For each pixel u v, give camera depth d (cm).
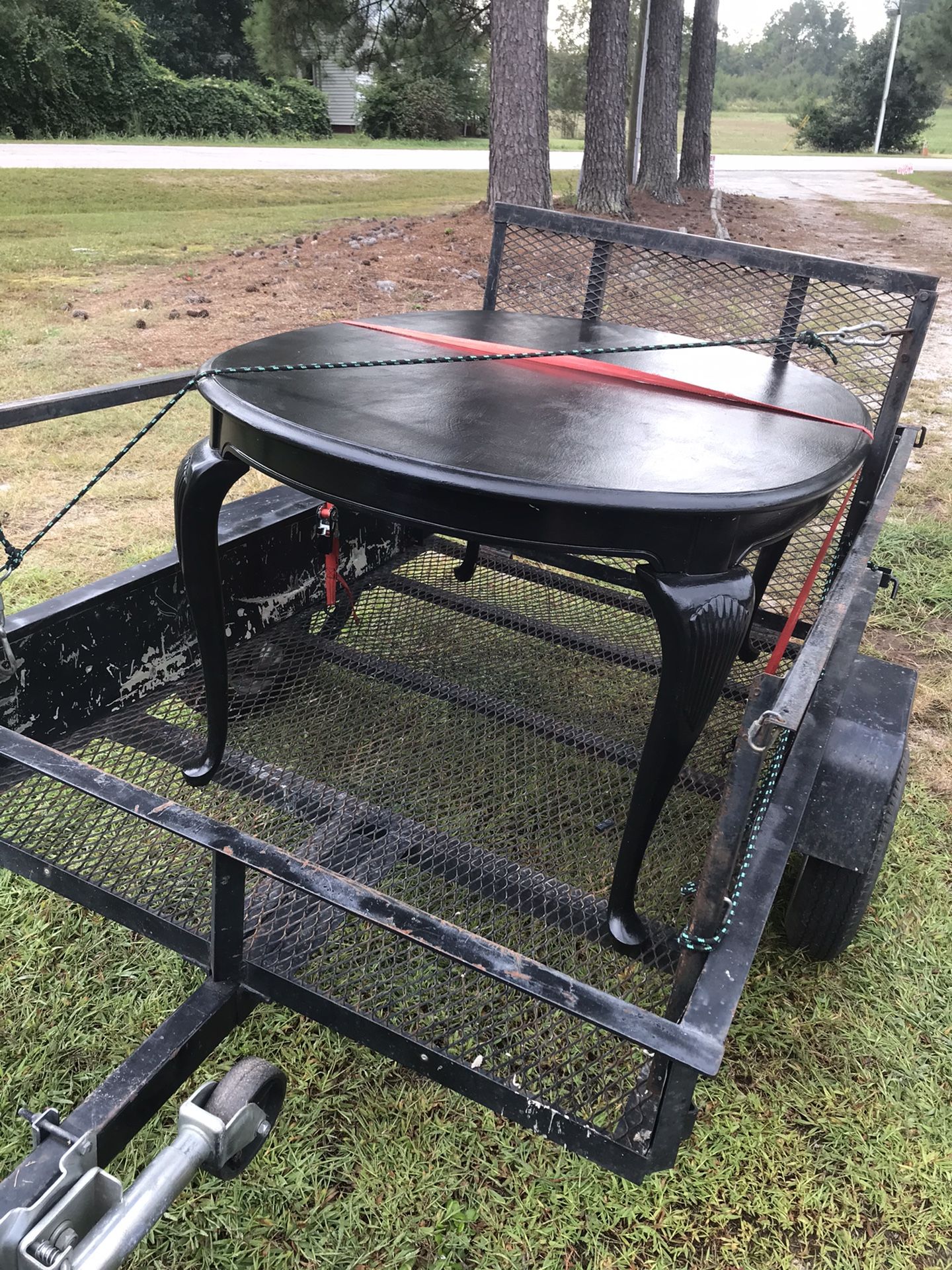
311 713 252
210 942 143
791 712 104
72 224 1152
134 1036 181
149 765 216
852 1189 164
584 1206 159
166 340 672
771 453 154
